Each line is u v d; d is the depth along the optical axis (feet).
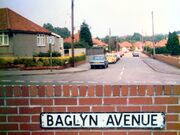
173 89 9.46
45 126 9.82
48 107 9.78
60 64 88.69
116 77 63.82
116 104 9.62
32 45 114.52
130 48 431.43
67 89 9.72
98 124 9.72
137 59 173.68
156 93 9.52
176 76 64.75
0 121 9.86
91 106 9.70
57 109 9.77
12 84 10.59
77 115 9.75
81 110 9.73
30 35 113.70
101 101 9.66
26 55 110.42
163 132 9.59
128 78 61.00
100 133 9.76
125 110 9.62
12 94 9.78
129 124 9.65
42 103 9.78
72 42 103.09
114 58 130.72
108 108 9.66
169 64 108.37
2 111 9.83
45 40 121.19
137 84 9.62
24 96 9.78
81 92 9.70
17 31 107.24
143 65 113.80
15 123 9.85
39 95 9.77
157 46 190.39
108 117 9.68
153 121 9.59
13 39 105.81
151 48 215.51
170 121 9.53
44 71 74.84
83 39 232.94
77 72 80.64
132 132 9.68
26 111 9.81
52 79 53.83
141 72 79.10
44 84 10.24
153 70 85.40
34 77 55.21
